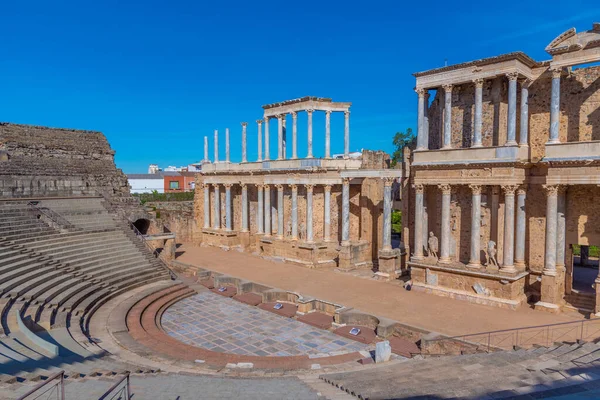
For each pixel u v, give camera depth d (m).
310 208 39.50
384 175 33.81
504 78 26.78
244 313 27.38
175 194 73.81
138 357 19.11
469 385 14.01
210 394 13.66
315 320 25.33
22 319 19.83
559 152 24.02
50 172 45.12
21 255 27.88
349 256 36.72
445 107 28.08
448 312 25.09
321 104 40.34
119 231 37.91
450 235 29.45
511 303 25.41
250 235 48.00
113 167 53.06
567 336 21.09
